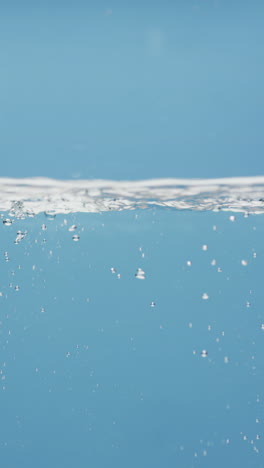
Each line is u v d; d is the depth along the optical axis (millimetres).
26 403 4555
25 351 4551
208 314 4523
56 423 4566
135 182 3160
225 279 4480
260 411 4504
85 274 4504
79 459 4562
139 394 4562
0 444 4523
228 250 4398
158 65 2580
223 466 4516
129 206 4098
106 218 4340
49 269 4477
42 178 3076
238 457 4512
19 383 4543
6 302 4523
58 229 4352
